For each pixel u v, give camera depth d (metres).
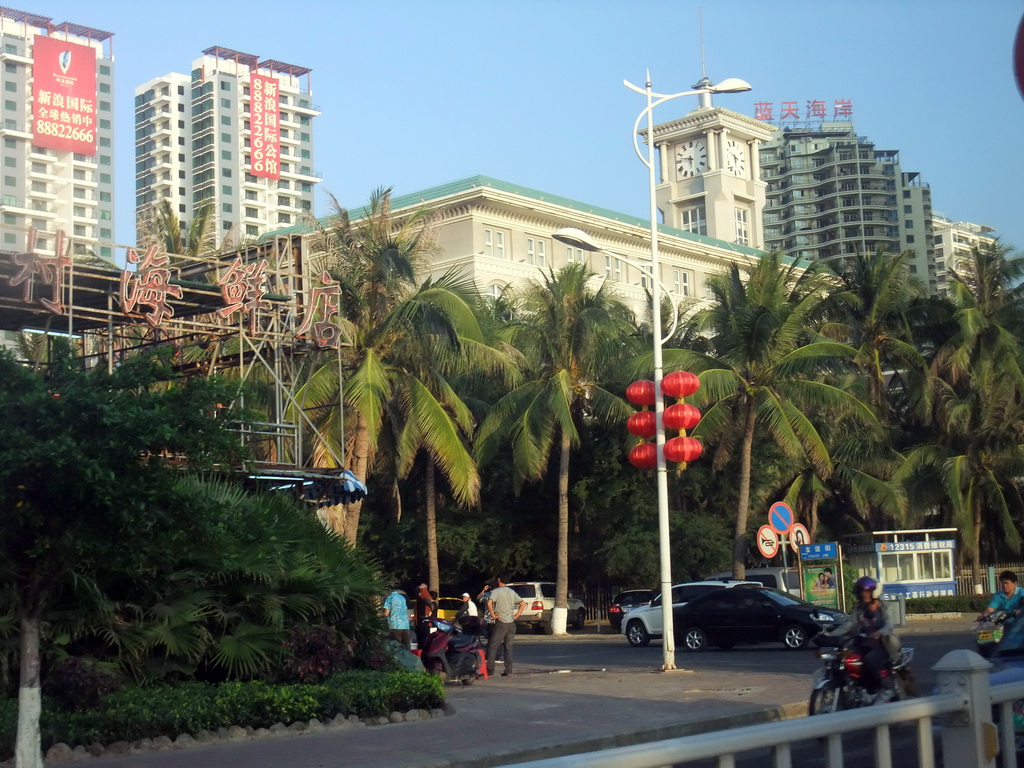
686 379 19.98
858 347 43.66
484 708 14.88
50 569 8.61
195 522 8.81
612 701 15.26
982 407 42.22
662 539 20.25
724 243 73.19
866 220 148.00
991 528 43.75
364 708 13.39
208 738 11.83
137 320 20.61
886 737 4.89
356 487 20.67
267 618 14.30
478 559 43.28
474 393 42.03
